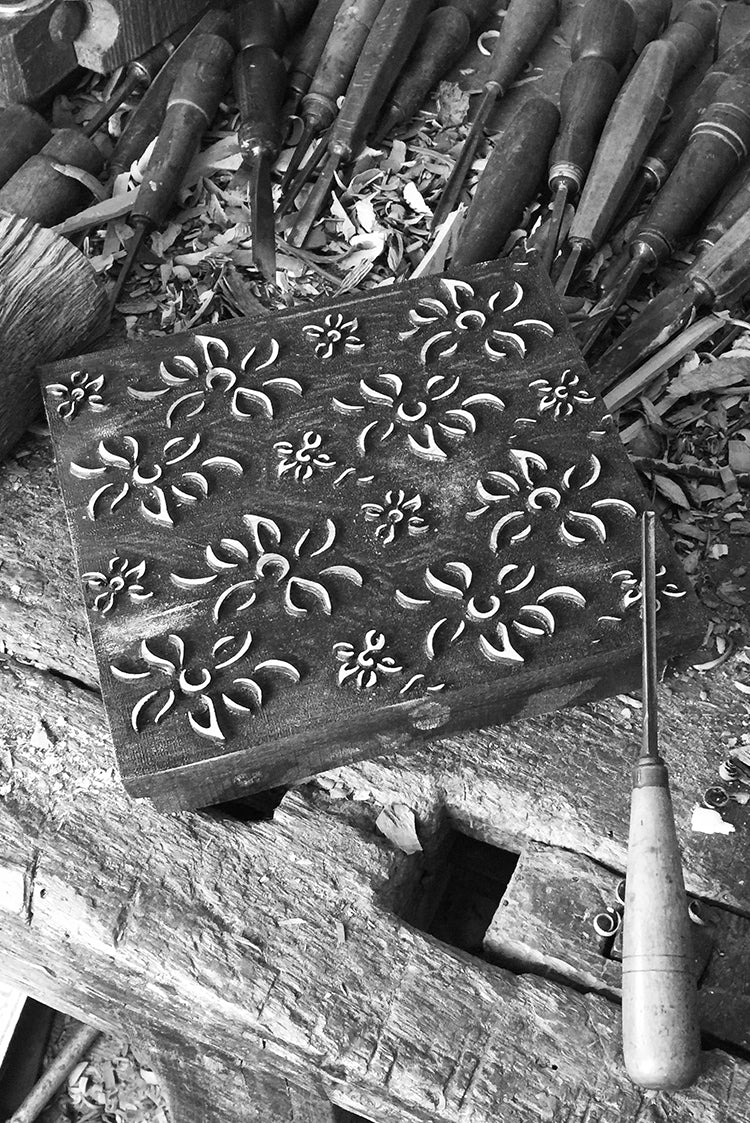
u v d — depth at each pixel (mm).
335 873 754
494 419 821
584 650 735
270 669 739
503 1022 709
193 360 870
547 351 852
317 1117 787
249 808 830
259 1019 716
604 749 776
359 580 764
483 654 737
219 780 747
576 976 725
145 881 754
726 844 742
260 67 1071
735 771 760
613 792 764
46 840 768
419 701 729
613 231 1031
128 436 836
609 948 732
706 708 786
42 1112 1029
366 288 1010
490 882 891
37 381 906
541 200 1041
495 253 993
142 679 741
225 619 757
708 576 845
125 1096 1032
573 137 1012
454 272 896
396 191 1064
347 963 729
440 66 1107
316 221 1047
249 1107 794
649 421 925
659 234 976
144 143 1067
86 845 766
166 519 795
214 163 1078
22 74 1048
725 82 1039
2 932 787
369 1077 701
